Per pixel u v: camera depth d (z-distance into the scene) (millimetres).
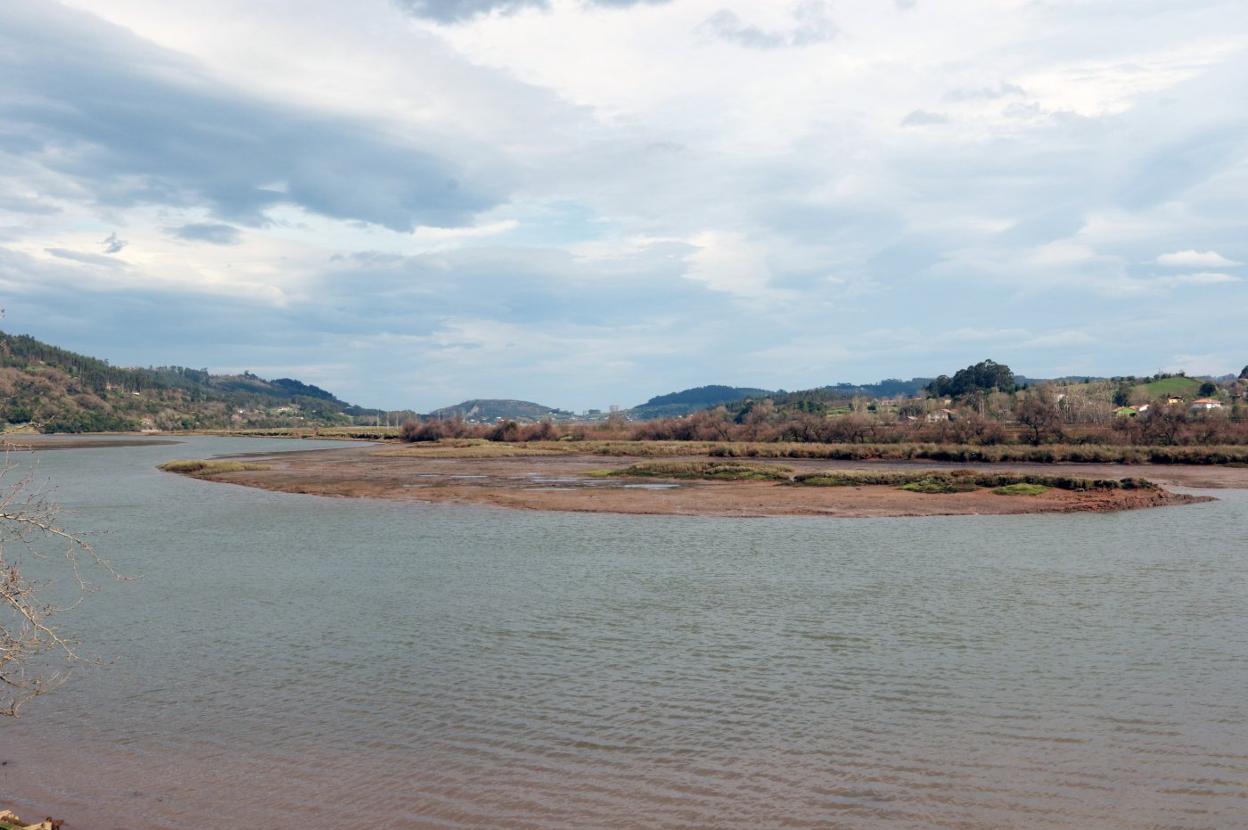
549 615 24438
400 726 16094
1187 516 45969
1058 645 21031
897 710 16703
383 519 46531
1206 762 14219
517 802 12969
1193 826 12102
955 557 33438
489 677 18938
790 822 12273
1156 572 30078
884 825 12172
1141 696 17391
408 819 12453
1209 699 17172
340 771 14133
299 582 29391
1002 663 19625
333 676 19094
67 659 20547
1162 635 21844
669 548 36156
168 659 20484
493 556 34406
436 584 28891
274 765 14406
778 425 145250
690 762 14359
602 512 49000
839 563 32312
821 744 15078
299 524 44625
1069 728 15719
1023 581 28656
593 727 15969
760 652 20656
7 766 14500
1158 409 116438
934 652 20516
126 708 17203
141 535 40844
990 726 15836
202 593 27703
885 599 26141
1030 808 12664
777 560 33094
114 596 27344
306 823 12367
